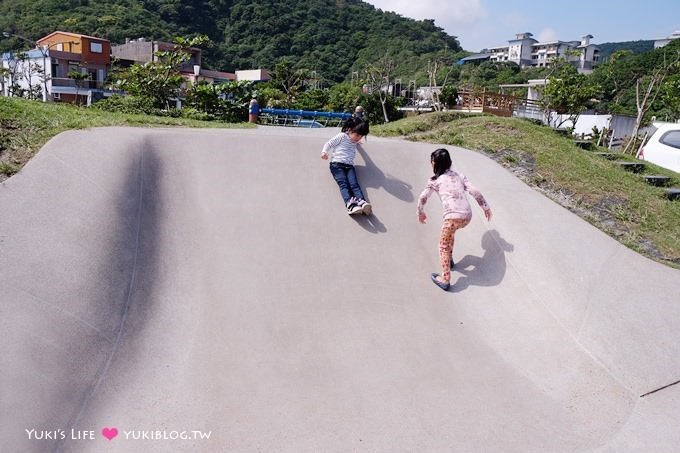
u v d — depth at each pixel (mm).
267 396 3834
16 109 6492
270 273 5172
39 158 5301
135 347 4113
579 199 7211
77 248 4516
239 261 5227
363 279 5355
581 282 5242
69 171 5289
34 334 3688
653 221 6918
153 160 6059
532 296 5191
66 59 41312
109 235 4855
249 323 4562
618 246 5977
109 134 6207
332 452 3393
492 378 4273
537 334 4785
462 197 5402
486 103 19719
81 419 3461
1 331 3586
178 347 4207
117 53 49719
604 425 3838
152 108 14461
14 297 3854
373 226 6109
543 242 5801
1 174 4938
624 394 4133
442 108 24859
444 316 5016
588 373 4344
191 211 5664
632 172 9234
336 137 6285
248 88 16938
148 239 5129
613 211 7008
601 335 4652
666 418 3865
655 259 5973
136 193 5535
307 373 4109
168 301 4617
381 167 7027
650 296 5137
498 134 9445
